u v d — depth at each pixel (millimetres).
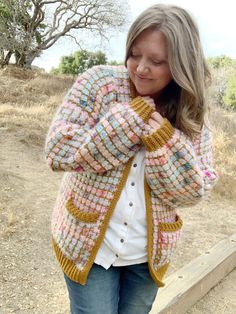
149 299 1979
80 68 29531
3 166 6059
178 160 1655
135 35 1580
